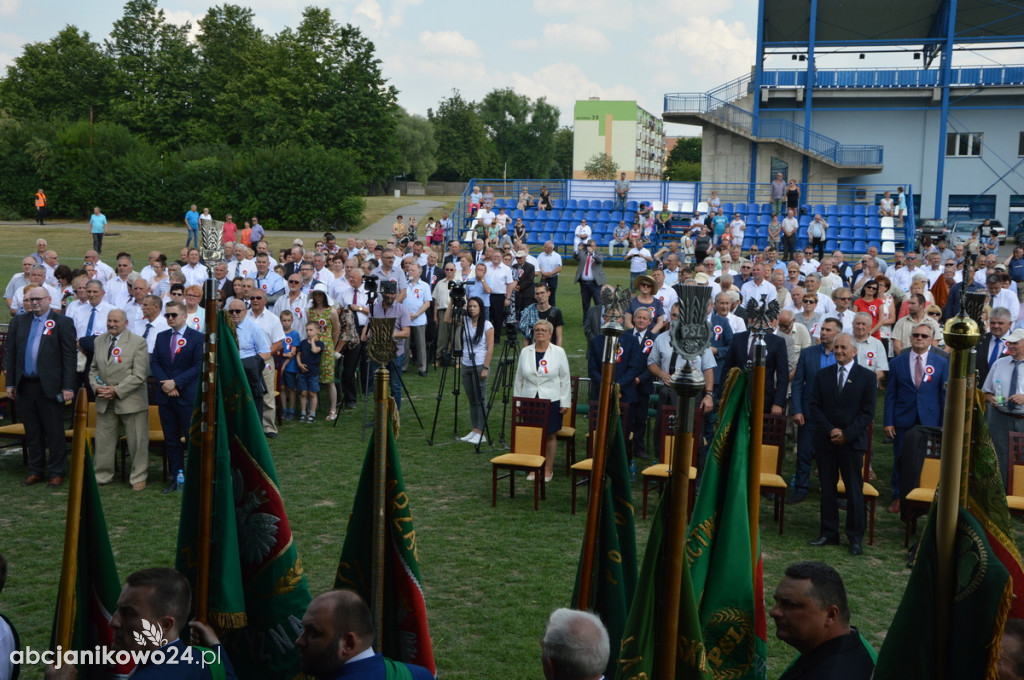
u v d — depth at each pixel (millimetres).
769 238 27875
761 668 2836
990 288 11445
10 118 56312
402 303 11016
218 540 3100
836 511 7062
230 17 65562
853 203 35500
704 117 37000
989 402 7707
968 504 2137
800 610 2691
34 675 4820
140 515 7422
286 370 10750
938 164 36281
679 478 2482
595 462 3072
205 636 2906
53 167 41312
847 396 6879
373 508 2990
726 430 2816
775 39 38219
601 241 31719
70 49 62625
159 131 56781
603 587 3389
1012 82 35500
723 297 9039
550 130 111375
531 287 15883
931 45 37125
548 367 8438
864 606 5793
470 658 5016
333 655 2652
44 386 8156
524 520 7410
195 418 3107
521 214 33250
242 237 27156
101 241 33031
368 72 54688
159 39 62906
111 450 8375
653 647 2586
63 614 2826
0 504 7727
